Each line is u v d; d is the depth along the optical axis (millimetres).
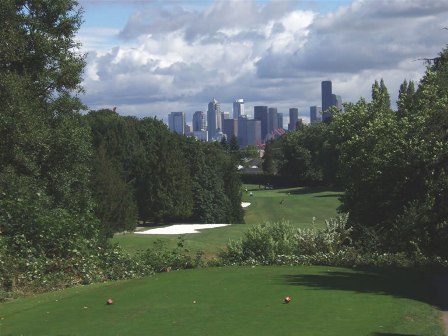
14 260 13672
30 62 23531
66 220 15531
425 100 23281
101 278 14672
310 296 10156
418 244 19203
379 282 11945
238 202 74125
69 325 8547
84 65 24703
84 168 25469
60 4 24031
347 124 26750
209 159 73062
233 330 7773
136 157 65500
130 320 8664
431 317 8477
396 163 22219
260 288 11133
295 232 19016
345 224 19812
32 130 21344
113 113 72812
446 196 20297
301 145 110125
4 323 9055
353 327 7781
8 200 15273
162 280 12789
